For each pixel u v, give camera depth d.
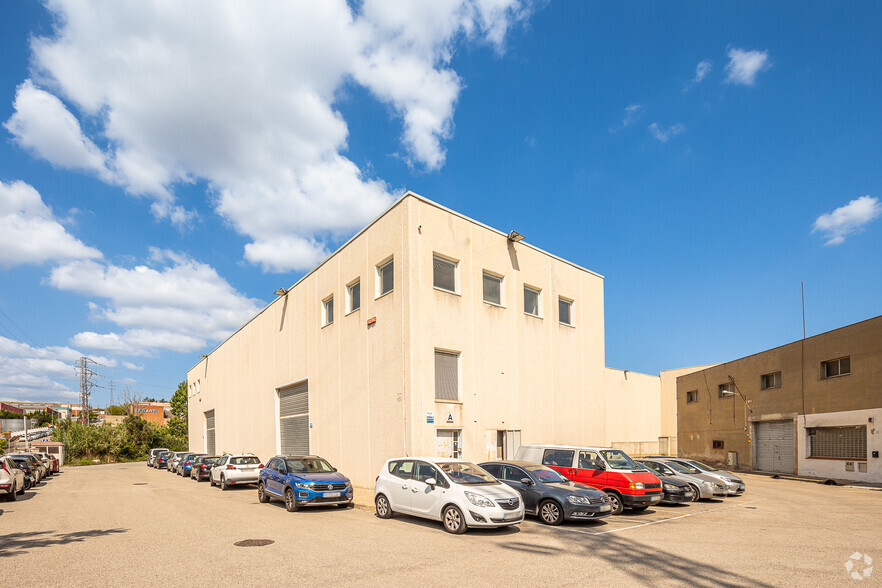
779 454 27.52
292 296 26.81
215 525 11.54
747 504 15.56
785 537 10.12
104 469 42.97
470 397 18.84
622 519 12.32
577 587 6.60
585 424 23.89
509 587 6.58
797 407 25.97
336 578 6.98
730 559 8.18
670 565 7.77
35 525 11.76
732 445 31.48
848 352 22.91
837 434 23.66
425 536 10.05
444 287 18.88
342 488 14.18
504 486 11.16
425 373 17.44
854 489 20.02
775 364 27.70
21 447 57.50
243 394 33.50
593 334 25.36
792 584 6.82
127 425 64.19
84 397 78.44
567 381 23.31
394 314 18.12
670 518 12.59
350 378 20.55
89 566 7.73
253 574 7.20
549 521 11.43
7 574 7.29
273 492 15.22
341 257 22.14
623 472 13.28
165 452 45.38
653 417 38.41
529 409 21.12
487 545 9.20
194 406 49.16
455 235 19.31
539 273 22.84
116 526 11.51
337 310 22.08
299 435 25.12
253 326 32.44
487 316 20.03
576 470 14.02
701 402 35.00
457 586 6.62
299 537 9.98
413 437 16.77
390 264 19.05
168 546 9.17
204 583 6.77
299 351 25.44
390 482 12.38
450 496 10.62
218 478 21.91
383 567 7.58
